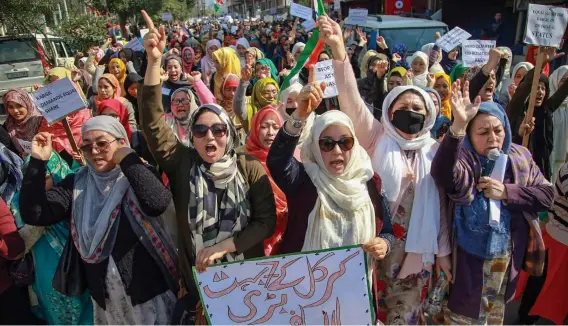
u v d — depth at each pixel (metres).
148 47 2.25
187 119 4.01
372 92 5.95
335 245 2.25
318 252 2.18
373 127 2.88
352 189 2.25
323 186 2.27
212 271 2.18
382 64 5.76
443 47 6.52
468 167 2.54
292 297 2.20
